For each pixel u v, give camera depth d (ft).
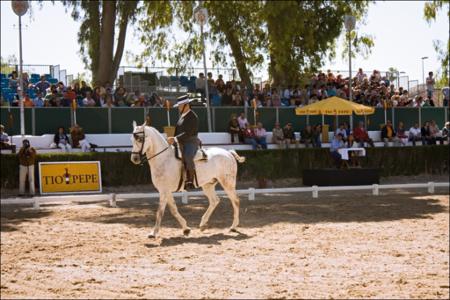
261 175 88.38
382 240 47.91
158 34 122.93
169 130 92.22
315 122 111.34
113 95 102.37
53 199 69.77
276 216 61.46
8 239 48.80
